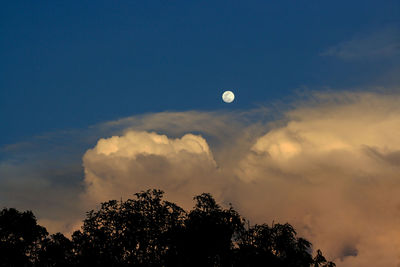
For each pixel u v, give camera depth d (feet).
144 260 221.05
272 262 201.26
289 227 210.18
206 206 223.71
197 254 214.28
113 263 219.20
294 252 204.54
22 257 228.22
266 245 207.62
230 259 209.46
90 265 218.79
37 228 233.96
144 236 222.69
